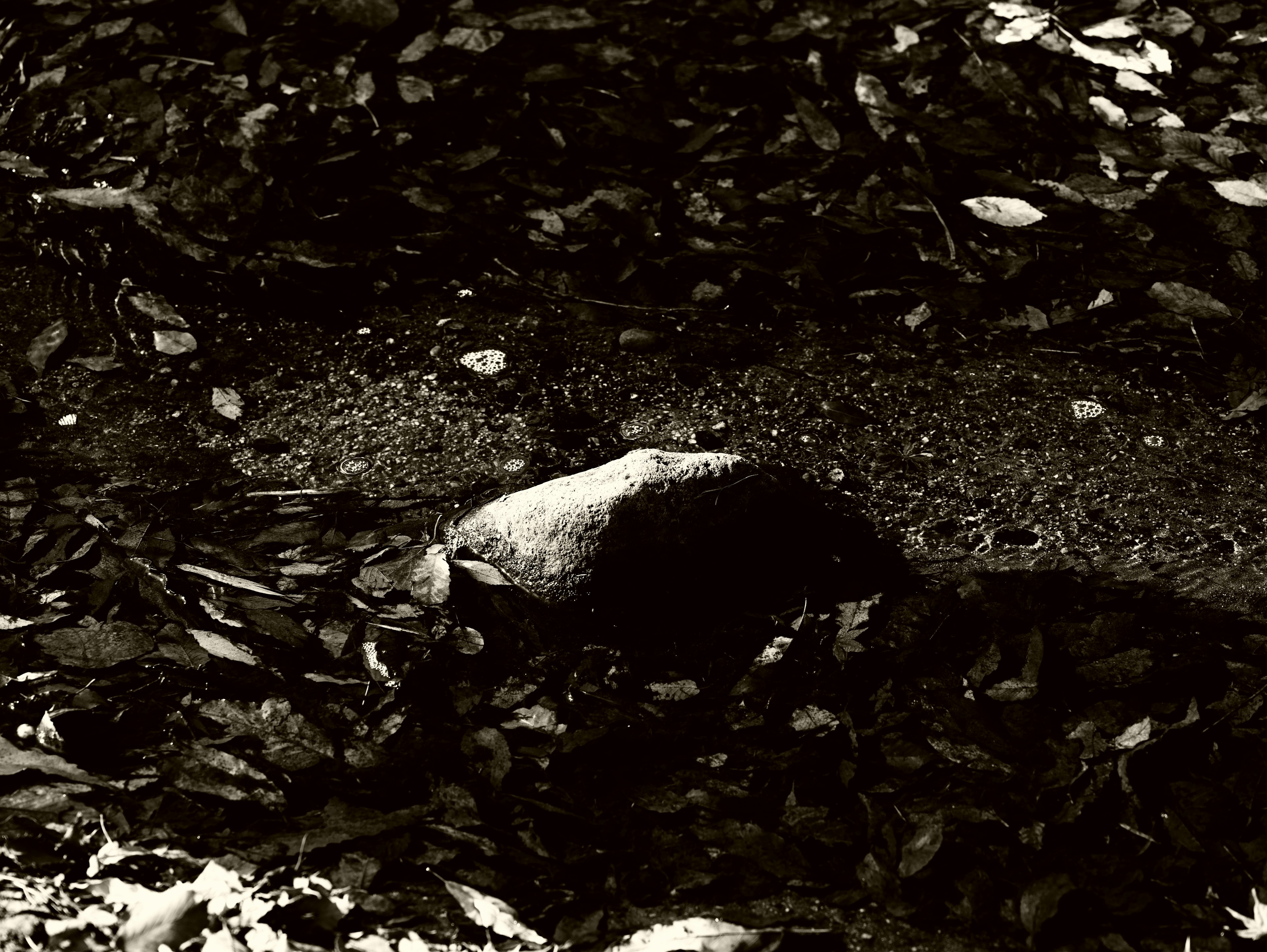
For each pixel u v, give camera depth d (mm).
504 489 2764
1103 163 3658
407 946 1823
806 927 1884
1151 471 2867
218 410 2990
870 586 2543
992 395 3074
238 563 2529
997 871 1977
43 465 2775
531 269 3391
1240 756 2162
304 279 3314
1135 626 2426
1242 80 3895
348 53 3859
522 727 2234
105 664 2277
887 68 3920
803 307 3297
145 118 3617
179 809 2025
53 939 1771
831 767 2160
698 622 2449
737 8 4105
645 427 2963
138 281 3279
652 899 1936
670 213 3525
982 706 2266
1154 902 1931
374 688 2285
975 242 3438
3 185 3484
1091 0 4141
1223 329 3217
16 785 2031
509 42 3965
